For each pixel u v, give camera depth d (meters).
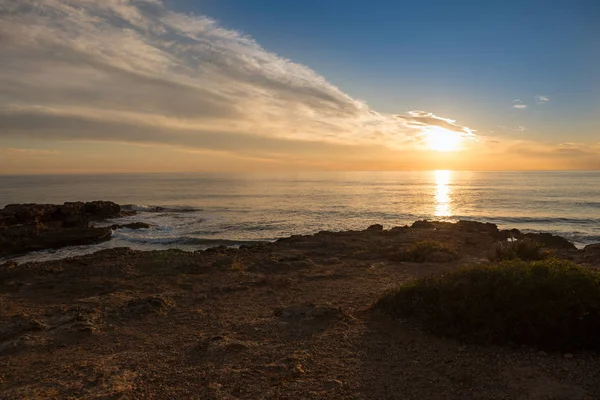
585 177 183.12
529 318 5.98
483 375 4.97
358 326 6.96
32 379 5.18
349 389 4.73
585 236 31.42
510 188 97.75
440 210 52.00
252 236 31.77
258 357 5.73
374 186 120.31
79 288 10.45
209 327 7.26
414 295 7.39
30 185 145.12
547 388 4.54
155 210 51.69
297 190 102.00
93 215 40.38
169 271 12.27
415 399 4.48
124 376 5.14
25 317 7.79
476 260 13.66
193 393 4.69
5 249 23.19
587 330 5.69
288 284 10.45
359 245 16.94
